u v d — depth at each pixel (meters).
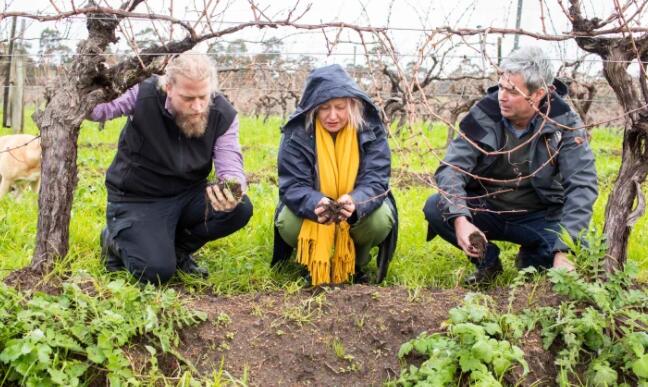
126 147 3.83
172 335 3.07
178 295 3.34
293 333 3.23
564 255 3.59
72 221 4.82
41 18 2.86
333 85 3.75
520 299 3.35
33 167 6.61
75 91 3.27
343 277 4.06
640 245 4.93
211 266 4.39
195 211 4.01
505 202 4.07
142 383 2.85
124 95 3.69
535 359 3.05
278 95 16.81
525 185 4.00
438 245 4.87
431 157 9.11
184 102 3.51
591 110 15.16
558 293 3.33
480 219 4.16
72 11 2.86
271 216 5.23
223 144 3.94
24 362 2.70
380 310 3.33
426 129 14.32
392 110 8.41
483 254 3.67
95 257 4.32
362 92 3.83
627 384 2.97
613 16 3.19
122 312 3.00
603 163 9.93
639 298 3.22
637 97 3.39
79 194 6.11
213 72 3.56
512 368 2.98
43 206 3.32
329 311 3.36
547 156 3.82
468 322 3.08
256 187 6.76
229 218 4.00
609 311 3.12
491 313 3.15
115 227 3.86
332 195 3.91
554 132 3.76
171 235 3.89
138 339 3.01
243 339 3.19
